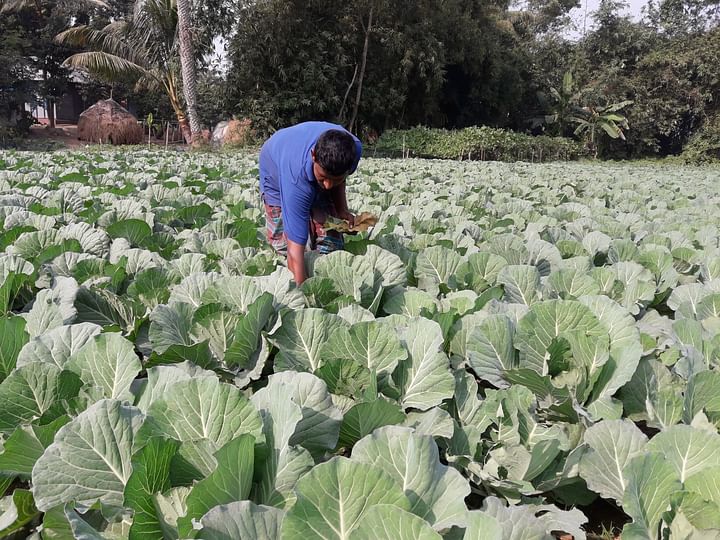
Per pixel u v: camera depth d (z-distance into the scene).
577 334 2.67
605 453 2.12
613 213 7.92
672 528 1.73
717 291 3.96
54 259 3.84
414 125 35.62
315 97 29.36
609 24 46.00
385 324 2.58
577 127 42.59
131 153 17.52
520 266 3.66
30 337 2.76
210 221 5.94
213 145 29.77
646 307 3.90
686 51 44.56
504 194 9.37
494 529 1.43
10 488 2.14
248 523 1.51
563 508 2.33
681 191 12.23
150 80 28.86
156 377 2.18
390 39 30.30
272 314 2.90
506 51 38.84
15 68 31.22
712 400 2.42
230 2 27.88
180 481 1.76
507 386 2.65
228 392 1.87
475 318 2.99
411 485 1.71
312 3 29.02
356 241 4.51
